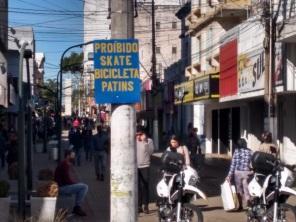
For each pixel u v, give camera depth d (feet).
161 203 40.65
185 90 146.20
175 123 182.50
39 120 220.23
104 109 230.48
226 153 143.43
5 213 44.11
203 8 144.46
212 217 50.90
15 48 177.27
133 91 33.45
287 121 101.14
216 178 87.81
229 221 49.01
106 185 77.97
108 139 84.23
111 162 33.58
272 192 39.24
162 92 198.29
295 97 98.12
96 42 33.50
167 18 248.32
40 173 56.08
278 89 86.94
